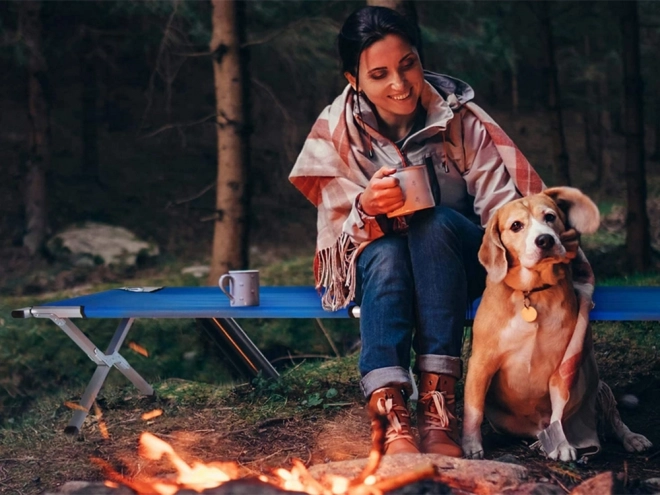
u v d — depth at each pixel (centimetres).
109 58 1761
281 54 990
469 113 334
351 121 332
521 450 308
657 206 1466
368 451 324
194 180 1708
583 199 295
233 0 738
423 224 302
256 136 1730
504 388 301
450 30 1098
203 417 384
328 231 330
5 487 316
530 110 2114
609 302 338
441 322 298
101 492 271
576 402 295
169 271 1257
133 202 1594
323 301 332
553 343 289
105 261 1239
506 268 286
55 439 369
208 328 438
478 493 249
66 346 764
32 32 1215
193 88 1941
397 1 523
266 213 1586
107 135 1827
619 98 1698
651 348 444
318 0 1031
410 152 332
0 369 727
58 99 1834
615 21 1203
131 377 407
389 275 297
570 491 267
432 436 290
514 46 1206
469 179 333
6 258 1231
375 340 294
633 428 346
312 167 332
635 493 262
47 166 1273
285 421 370
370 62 317
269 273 1170
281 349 756
